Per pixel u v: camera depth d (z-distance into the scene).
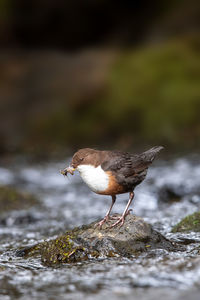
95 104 16.58
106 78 17.66
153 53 18.56
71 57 22.41
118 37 26.03
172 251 5.10
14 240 6.78
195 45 18.75
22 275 4.38
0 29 26.31
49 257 5.02
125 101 16.12
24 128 16.66
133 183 5.41
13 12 26.38
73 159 5.43
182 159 12.90
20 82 19.97
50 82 19.31
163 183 10.74
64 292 3.73
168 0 25.80
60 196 10.61
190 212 8.07
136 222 5.34
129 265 4.46
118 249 4.97
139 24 25.88
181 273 3.97
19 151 15.41
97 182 5.31
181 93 15.84
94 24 26.53
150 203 9.58
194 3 24.80
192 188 10.28
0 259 5.29
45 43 26.66
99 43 26.62
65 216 8.72
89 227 5.48
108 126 15.65
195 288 3.55
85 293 3.66
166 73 16.98
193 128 14.66
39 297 3.65
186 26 24.02
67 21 26.36
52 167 13.59
